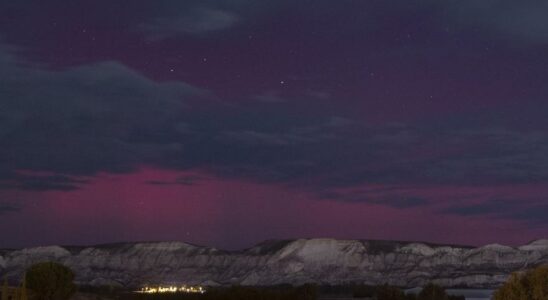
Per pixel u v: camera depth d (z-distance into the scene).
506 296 47.41
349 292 154.12
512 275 48.41
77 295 76.94
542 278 46.03
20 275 199.00
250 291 87.75
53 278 64.31
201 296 93.69
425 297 95.00
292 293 90.38
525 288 47.00
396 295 96.38
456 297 101.31
